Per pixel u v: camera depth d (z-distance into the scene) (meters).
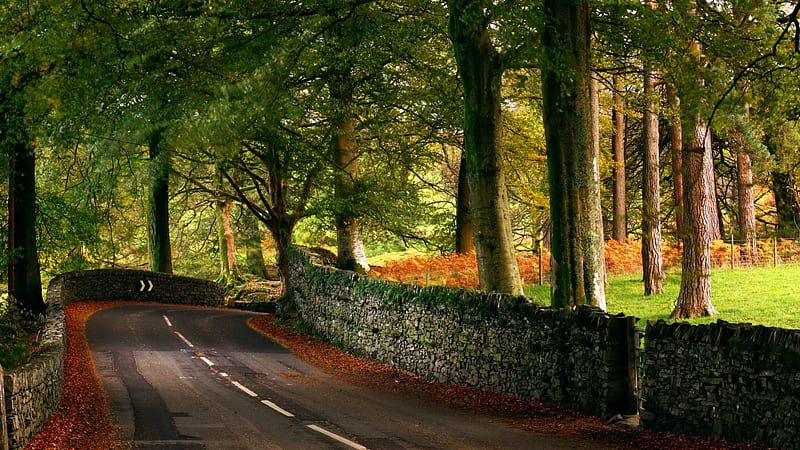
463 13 17.94
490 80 19.50
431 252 41.78
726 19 17.45
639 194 49.72
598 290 16.91
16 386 10.16
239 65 21.45
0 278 31.28
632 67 23.53
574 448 11.23
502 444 11.54
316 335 28.33
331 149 34.91
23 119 20.64
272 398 16.00
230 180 36.56
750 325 11.17
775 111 15.66
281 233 36.88
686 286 25.14
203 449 11.09
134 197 40.22
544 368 15.57
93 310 33.47
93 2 17.09
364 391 17.56
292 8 20.86
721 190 46.69
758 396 10.68
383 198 33.84
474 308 18.12
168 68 20.23
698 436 11.71
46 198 33.44
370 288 23.77
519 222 50.06
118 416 13.74
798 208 17.23
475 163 19.81
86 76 18.25
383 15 25.08
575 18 16.69
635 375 13.74
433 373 19.67
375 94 32.91
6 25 17.22
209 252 61.12
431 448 11.22
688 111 17.36
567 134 16.88
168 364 20.78
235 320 32.84
